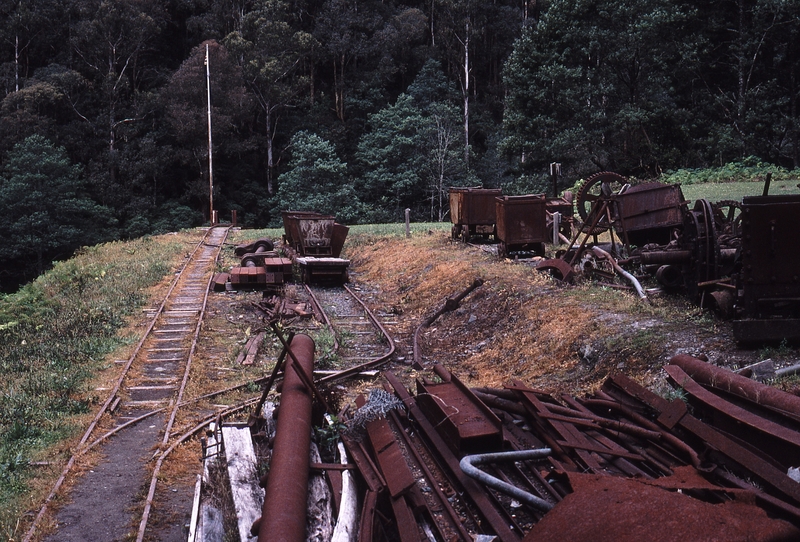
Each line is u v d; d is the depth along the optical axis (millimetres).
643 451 6680
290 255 25375
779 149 46562
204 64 67375
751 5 48875
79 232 55531
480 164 68000
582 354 11695
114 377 12727
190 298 19969
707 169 39312
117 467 9078
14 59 72312
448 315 16766
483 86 85312
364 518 5863
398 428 7836
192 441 9922
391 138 64812
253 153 76312
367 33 82688
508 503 6004
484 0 79750
